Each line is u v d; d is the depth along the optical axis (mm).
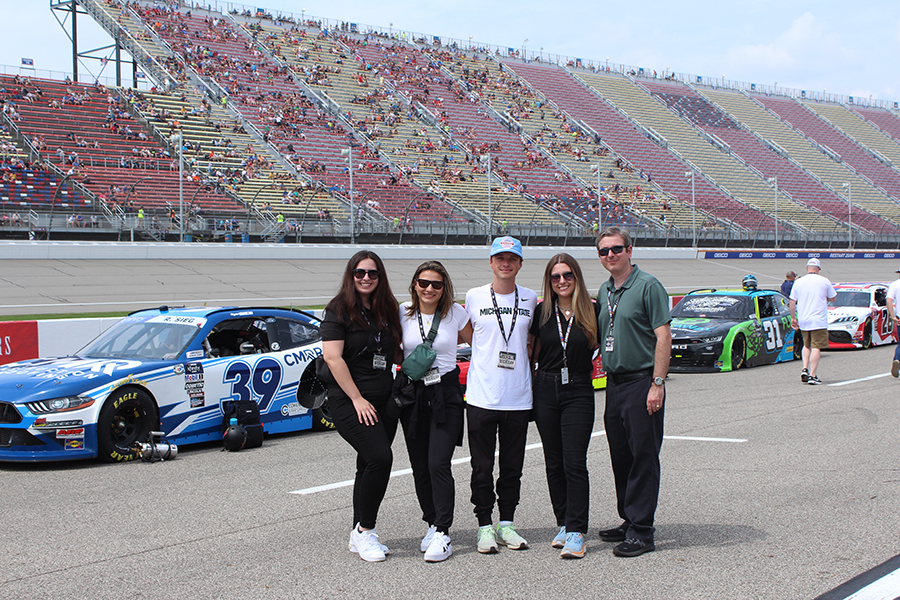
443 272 4633
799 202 58281
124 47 48500
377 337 4562
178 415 7777
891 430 8289
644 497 4551
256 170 38969
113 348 8367
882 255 53156
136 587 4082
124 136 38531
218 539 4926
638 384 4562
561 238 41750
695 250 44438
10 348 12227
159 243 29844
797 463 6875
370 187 41312
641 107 66562
